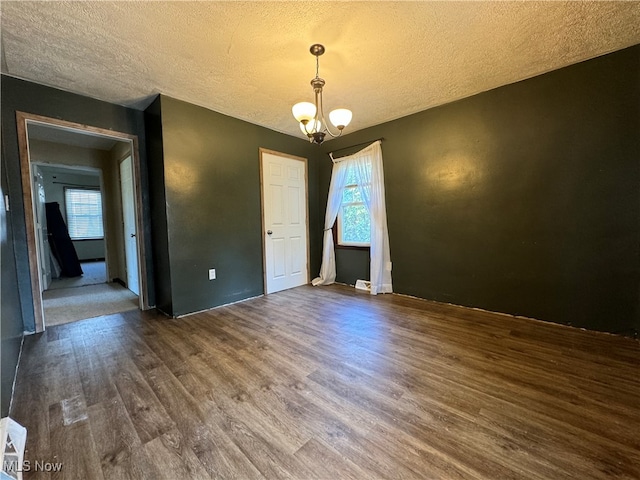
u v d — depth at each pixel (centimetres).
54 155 409
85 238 739
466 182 300
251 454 120
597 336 227
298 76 244
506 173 274
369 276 401
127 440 128
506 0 162
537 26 185
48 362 198
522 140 263
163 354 209
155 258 318
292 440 127
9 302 186
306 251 436
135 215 315
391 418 140
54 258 518
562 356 197
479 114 287
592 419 136
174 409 148
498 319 271
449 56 219
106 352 213
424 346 217
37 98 250
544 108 250
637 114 211
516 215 271
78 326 267
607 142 224
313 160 445
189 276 301
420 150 332
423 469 111
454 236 313
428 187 329
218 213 324
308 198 437
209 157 314
